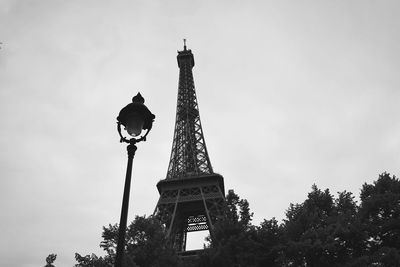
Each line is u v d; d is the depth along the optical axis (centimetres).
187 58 17825
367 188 6359
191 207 11356
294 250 5238
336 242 5128
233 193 6800
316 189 6644
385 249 5088
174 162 13100
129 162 1845
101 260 6147
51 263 6944
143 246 6350
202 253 5903
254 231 5978
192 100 15712
